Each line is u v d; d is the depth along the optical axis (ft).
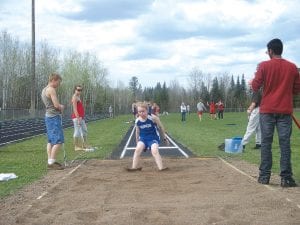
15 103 237.04
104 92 306.35
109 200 23.58
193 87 370.53
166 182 28.68
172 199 23.39
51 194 25.72
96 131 95.04
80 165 37.88
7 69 229.66
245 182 28.02
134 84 470.39
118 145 58.39
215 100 364.99
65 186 28.17
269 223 18.76
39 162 41.22
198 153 46.68
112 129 102.99
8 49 229.86
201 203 22.21
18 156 46.57
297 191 25.00
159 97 374.02
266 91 27.40
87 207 22.04
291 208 20.97
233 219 19.38
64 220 19.77
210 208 21.24
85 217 20.21
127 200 23.48
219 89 368.48
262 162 27.58
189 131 86.58
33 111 160.04
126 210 21.12
